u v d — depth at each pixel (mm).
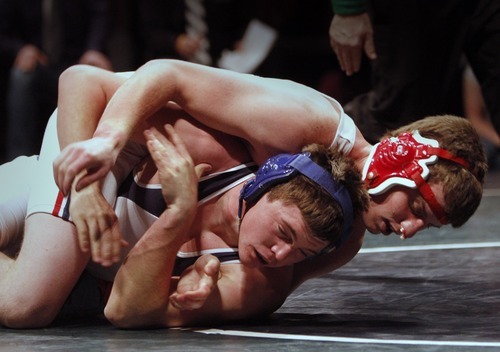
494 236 10242
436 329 6195
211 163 6309
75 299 6703
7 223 6695
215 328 6215
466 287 7648
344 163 5977
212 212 6328
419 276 8148
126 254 6477
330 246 5977
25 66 15328
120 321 6113
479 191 6254
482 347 5676
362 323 6398
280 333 6055
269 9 17734
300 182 5867
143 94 6016
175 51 16406
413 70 9141
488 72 8992
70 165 5676
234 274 6266
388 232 6301
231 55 16250
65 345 5742
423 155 6121
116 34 16500
